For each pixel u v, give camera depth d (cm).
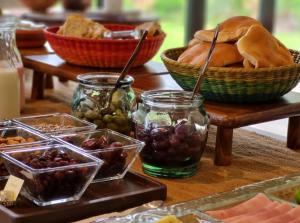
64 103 201
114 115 152
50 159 122
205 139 139
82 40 185
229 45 156
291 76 151
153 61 210
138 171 142
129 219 113
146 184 130
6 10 372
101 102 153
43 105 197
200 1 376
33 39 226
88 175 121
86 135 139
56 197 119
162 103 135
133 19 335
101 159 128
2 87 165
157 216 114
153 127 135
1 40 173
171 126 135
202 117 137
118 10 382
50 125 150
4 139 139
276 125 189
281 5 383
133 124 146
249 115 145
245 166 149
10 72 166
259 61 148
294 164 151
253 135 175
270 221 113
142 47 189
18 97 169
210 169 146
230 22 161
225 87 149
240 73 146
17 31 222
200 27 379
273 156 157
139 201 125
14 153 124
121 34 195
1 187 127
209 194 130
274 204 121
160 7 398
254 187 130
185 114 136
